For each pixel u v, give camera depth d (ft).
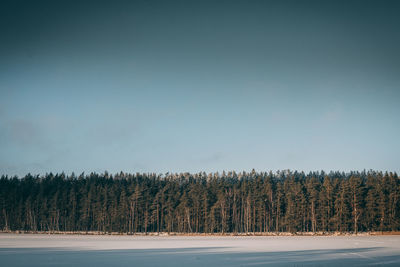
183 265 114.01
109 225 390.42
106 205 394.73
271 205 382.42
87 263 117.39
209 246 190.08
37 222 424.05
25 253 147.74
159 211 406.62
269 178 418.92
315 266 111.65
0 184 454.81
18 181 505.25
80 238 273.95
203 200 379.96
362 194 351.67
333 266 111.34
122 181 516.73
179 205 380.17
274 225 398.62
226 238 283.38
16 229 421.59
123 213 383.04
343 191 336.49
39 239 253.44
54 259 127.34
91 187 419.13
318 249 169.27
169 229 371.15
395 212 340.18
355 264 115.65
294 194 357.41
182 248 176.86
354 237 285.02
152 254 146.41
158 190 456.45
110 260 125.49
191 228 395.96
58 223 415.85
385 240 241.35
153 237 303.07
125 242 224.53
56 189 449.48
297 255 142.41
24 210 419.13
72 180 502.79
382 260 125.59
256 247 181.98
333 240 243.40
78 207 423.23
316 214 353.72
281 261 123.65
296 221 344.90
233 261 123.95
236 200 412.77
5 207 423.64
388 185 359.25
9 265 112.37
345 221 333.83
